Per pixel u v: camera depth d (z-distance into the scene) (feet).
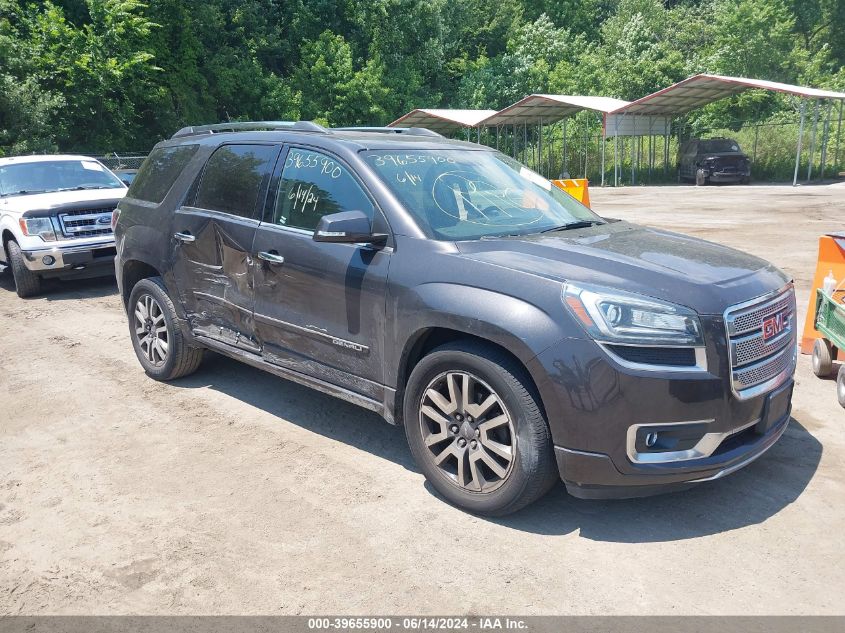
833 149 113.19
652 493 10.65
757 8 148.36
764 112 144.36
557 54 171.12
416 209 12.70
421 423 11.98
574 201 15.79
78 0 110.63
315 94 136.56
